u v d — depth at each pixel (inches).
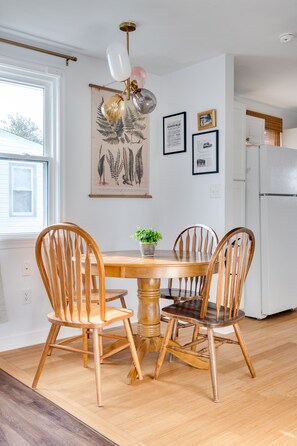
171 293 121.1
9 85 129.6
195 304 109.0
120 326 153.0
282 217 166.4
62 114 138.0
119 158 155.3
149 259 106.2
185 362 112.4
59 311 92.7
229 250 92.6
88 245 87.4
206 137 151.3
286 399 90.5
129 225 159.5
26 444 72.7
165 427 78.6
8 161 128.9
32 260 131.3
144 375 104.0
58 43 133.8
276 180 164.1
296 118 237.1
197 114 154.4
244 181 164.6
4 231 128.3
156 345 114.7
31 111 133.9
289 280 169.9
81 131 144.0
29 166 133.4
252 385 97.8
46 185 137.0
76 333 141.2
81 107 143.9
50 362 113.4
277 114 225.0
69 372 106.0
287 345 128.8
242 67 160.9
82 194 144.8
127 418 82.0
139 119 161.3
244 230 94.8
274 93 198.1
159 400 90.0
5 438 74.7
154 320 115.6
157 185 168.7
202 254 120.1
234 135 159.2
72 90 141.3
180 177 161.2
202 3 109.1
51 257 90.7
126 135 157.4
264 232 161.0
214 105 148.9
